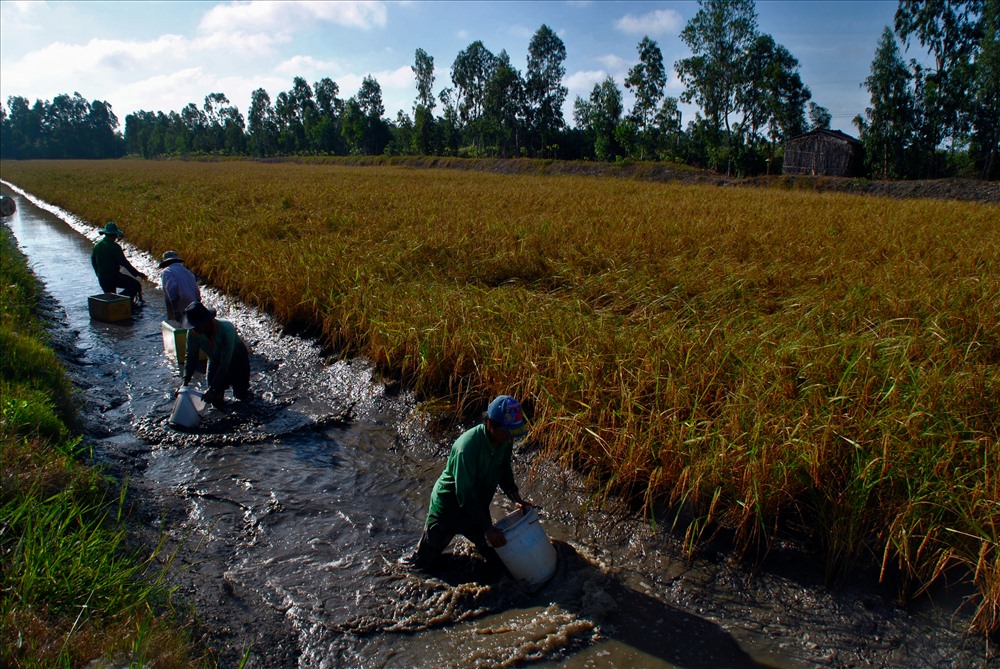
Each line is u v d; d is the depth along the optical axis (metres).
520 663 3.79
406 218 16.22
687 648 3.93
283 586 4.47
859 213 17.34
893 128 42.84
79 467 5.28
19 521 4.14
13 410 5.63
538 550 4.38
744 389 5.45
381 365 8.24
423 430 6.88
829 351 6.03
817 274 9.48
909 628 3.99
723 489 4.82
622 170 53.22
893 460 4.48
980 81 39.44
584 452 5.68
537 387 6.48
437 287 9.48
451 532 4.59
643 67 63.38
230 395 7.85
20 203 33.88
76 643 3.33
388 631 4.07
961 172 43.66
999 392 5.26
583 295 9.35
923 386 5.10
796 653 3.89
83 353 9.37
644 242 12.16
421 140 79.38
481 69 88.25
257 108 114.06
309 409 7.48
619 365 6.09
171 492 5.63
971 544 4.11
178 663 3.41
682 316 7.98
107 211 22.41
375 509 5.49
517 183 33.50
